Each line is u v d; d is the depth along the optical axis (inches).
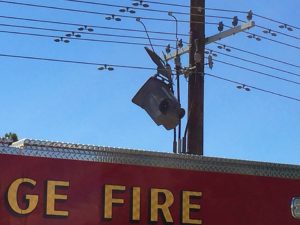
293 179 330.0
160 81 428.5
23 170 266.1
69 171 274.1
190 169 301.6
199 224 299.7
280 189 325.1
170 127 430.6
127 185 285.0
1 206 260.4
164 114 420.5
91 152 279.7
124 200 283.3
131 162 287.6
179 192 296.8
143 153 290.8
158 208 290.5
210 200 304.5
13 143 272.1
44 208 267.1
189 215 297.7
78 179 275.3
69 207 271.6
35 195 266.4
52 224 267.6
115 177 283.0
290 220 325.1
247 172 317.7
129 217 283.1
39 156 269.7
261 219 317.1
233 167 313.9
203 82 546.6
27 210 264.1
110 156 283.4
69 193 272.5
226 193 309.4
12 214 261.6
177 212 294.8
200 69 547.2
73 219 271.6
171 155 297.7
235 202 311.3
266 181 322.0
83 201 274.7
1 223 259.3
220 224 305.6
